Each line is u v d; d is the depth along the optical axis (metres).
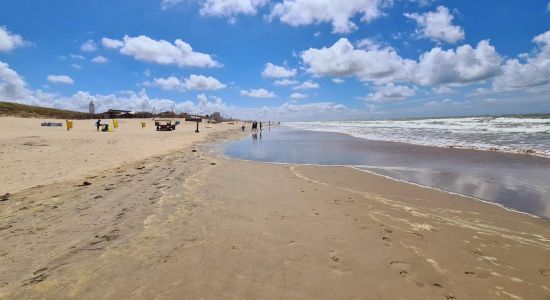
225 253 4.55
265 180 10.02
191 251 4.60
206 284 3.71
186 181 9.36
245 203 7.18
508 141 20.53
